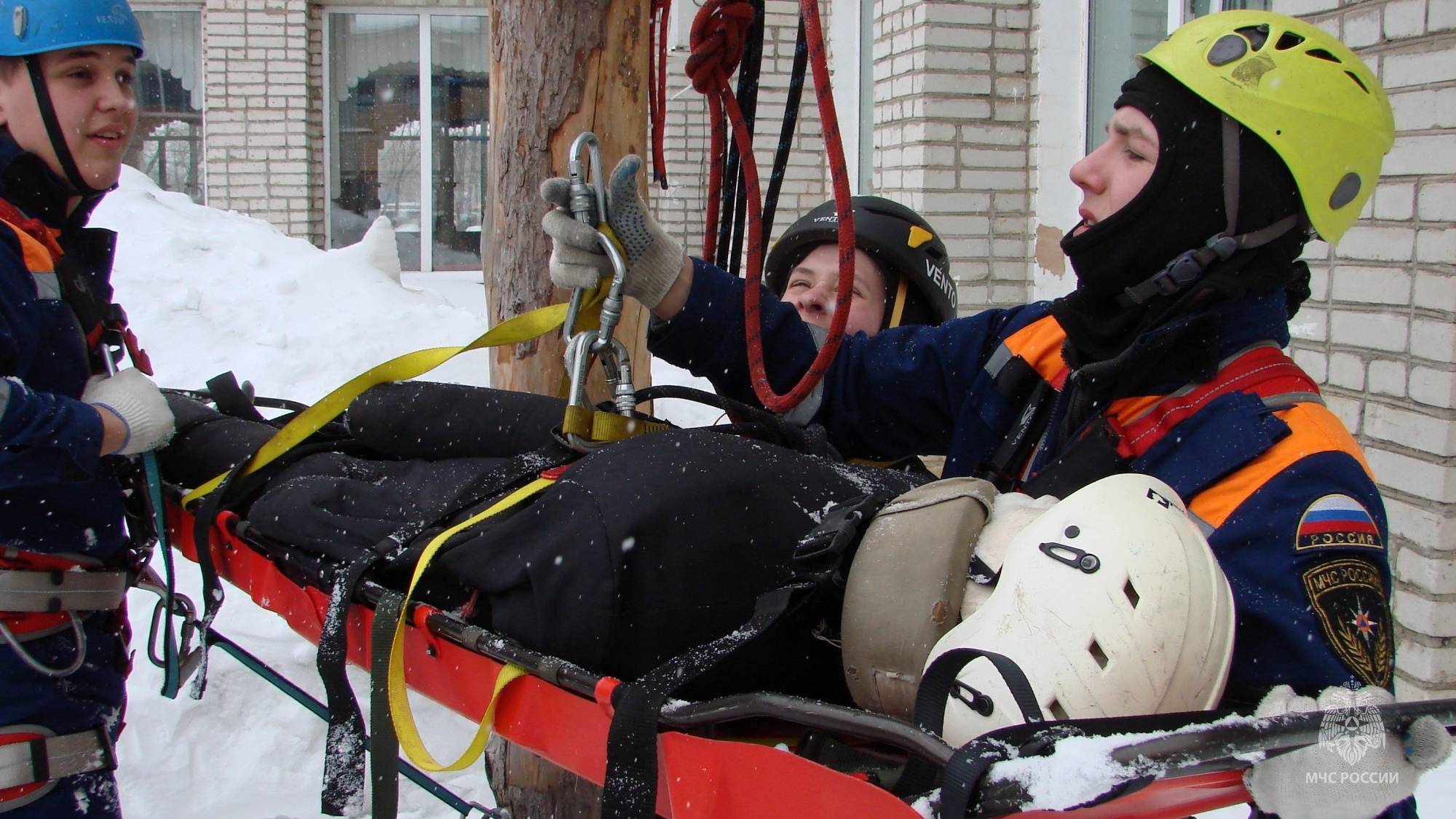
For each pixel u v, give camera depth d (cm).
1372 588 123
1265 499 129
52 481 181
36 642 192
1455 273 279
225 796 278
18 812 186
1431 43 284
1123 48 484
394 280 645
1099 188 150
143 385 197
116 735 212
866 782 101
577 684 127
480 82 996
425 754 142
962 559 124
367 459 207
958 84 520
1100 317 153
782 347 192
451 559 149
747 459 142
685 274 185
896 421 196
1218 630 112
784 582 137
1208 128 140
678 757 119
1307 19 323
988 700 110
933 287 234
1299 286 153
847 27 688
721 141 187
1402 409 295
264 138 959
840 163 160
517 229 239
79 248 208
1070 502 120
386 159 993
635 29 236
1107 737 95
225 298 564
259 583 191
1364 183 145
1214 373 142
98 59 193
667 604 133
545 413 182
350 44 975
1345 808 100
